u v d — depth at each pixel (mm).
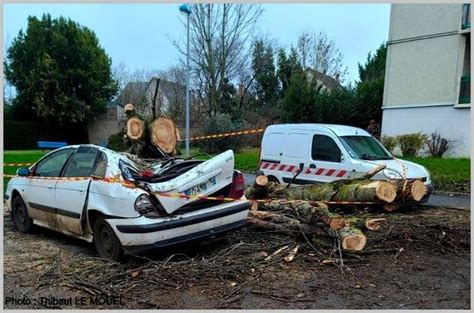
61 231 5898
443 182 11648
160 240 4621
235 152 22812
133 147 7016
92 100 37250
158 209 4750
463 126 17562
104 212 4918
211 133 22797
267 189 8133
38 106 34875
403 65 19672
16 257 5348
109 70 38469
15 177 7027
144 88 35594
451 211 8102
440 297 4016
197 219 4871
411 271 4715
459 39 17625
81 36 37281
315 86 26047
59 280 4484
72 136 37688
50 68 35344
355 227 5504
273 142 9859
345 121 24047
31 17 36844
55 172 6133
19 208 6812
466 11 17359
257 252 5195
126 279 4438
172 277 4410
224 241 5781
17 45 36188
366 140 8969
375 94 23266
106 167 5203
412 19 19219
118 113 38062
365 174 7848
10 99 36625
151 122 7160
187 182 4953
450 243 5645
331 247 5301
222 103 30203
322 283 4344
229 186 5453
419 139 17375
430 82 18688
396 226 6465
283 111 25391
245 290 4164
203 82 29609
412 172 8148
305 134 9188
